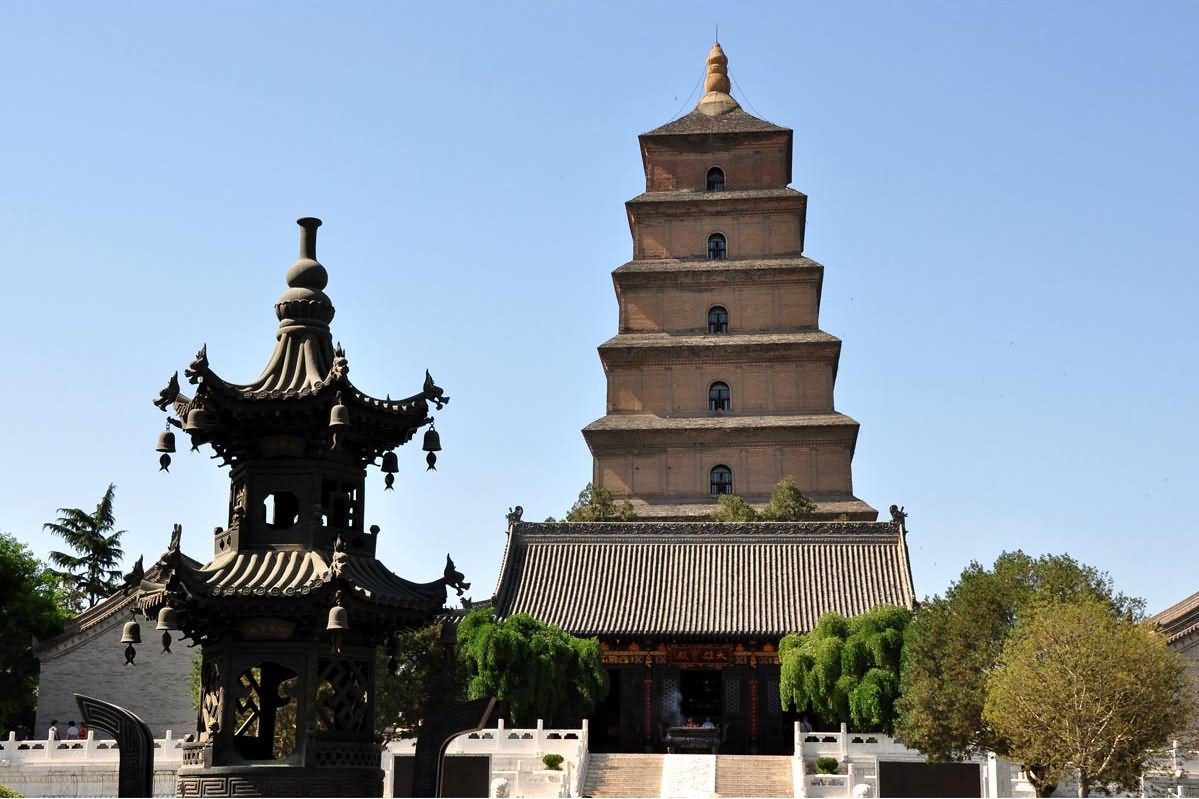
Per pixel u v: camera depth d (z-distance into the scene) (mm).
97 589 105938
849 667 61688
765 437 90750
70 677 71000
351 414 16484
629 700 71000
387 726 54312
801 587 73438
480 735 59062
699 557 76188
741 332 93500
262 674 17625
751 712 70250
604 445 91812
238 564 16328
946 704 49719
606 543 77375
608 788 58219
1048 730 43656
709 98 101000
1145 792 51250
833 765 57875
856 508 88312
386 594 16203
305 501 16609
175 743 55250
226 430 16656
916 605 63656
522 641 62531
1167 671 44594
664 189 97250
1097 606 45188
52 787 58406
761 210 95688
